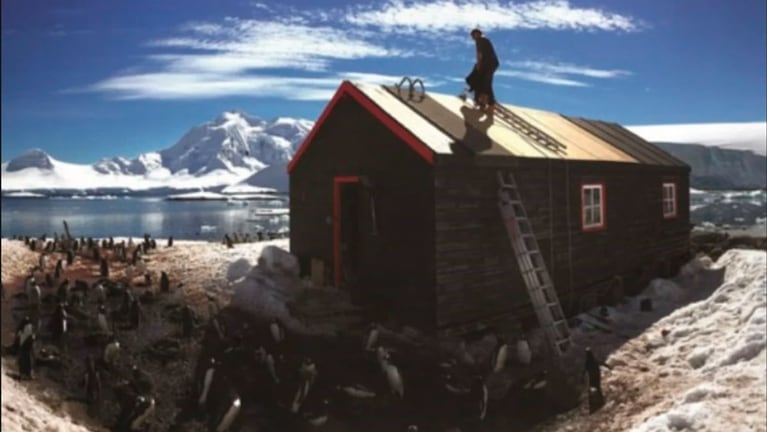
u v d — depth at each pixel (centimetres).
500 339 1319
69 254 1798
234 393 1058
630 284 2036
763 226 5028
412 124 1495
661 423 926
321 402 1119
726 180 12081
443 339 1396
